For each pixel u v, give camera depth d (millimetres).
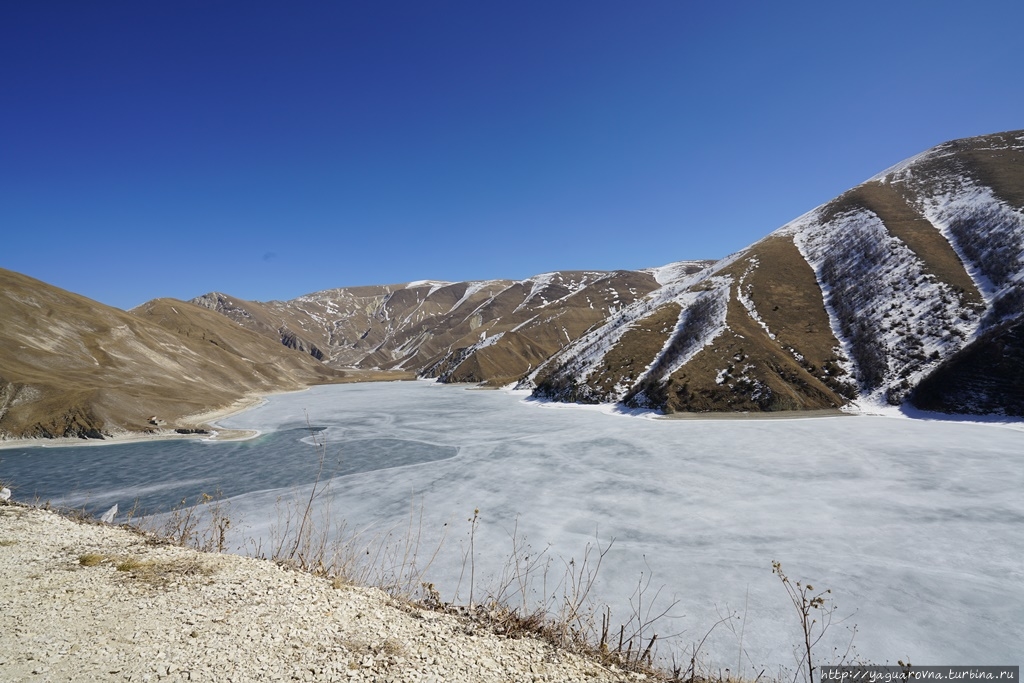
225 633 5570
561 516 22172
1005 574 15500
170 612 6133
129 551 8836
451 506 23922
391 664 5062
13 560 8188
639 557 17562
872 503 22297
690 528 20328
